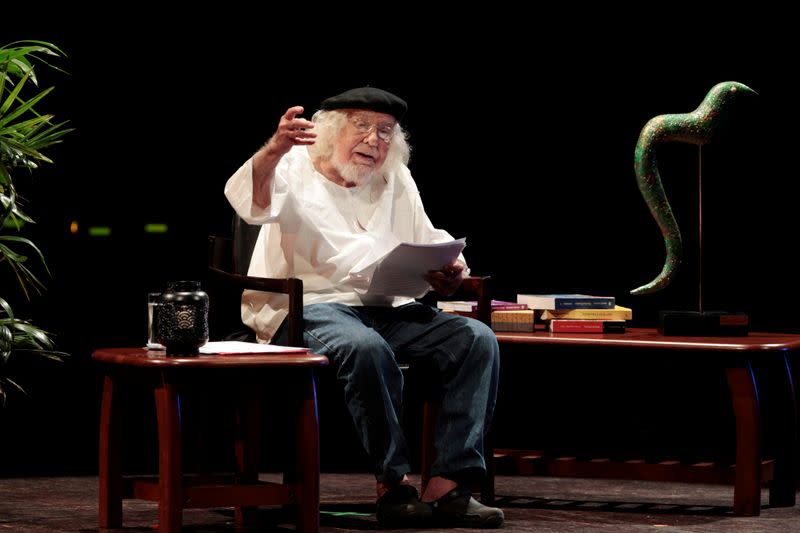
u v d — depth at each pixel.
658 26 15.19
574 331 10.95
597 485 11.84
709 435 13.88
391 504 9.16
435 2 15.61
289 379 8.50
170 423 8.17
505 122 15.62
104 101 15.55
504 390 14.38
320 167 10.53
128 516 9.62
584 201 15.48
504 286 15.65
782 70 14.79
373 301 10.25
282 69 15.79
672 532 9.07
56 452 13.22
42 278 15.29
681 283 15.19
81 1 15.41
